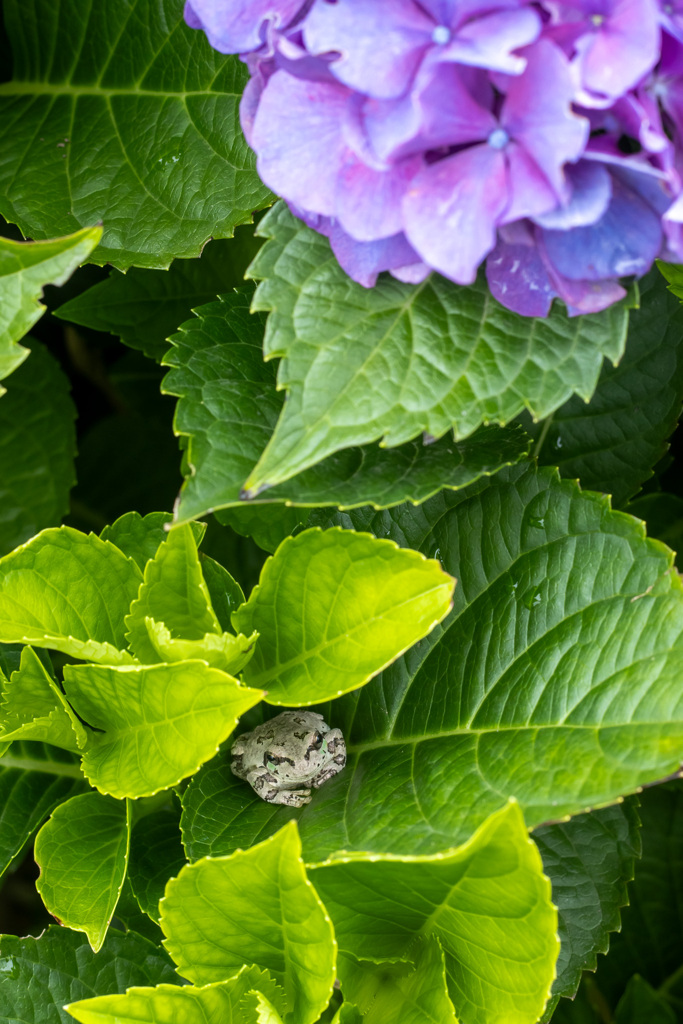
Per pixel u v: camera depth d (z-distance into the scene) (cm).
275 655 60
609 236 55
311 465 57
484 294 58
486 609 61
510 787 56
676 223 54
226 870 56
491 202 54
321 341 57
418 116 53
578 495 60
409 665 62
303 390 56
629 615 58
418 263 56
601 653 58
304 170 56
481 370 57
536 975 57
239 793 62
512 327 57
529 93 53
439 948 59
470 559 61
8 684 62
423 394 56
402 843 56
